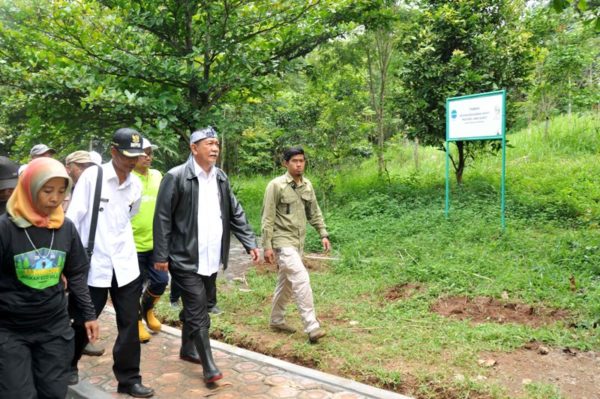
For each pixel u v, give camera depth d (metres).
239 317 5.64
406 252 7.47
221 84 10.58
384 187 12.46
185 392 3.84
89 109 9.99
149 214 5.15
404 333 4.86
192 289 4.02
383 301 5.91
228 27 10.57
